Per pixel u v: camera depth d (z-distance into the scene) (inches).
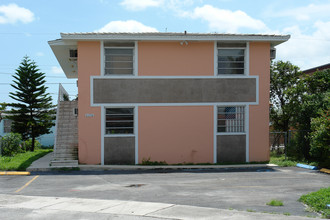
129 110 717.3
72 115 796.0
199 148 724.0
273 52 767.7
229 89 733.3
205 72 728.3
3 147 832.3
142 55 714.8
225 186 470.3
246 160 734.5
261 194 410.3
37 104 1196.5
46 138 1502.2
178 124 721.0
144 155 711.1
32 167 640.4
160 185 479.2
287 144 792.3
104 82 704.4
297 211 325.1
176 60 722.8
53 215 314.2
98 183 499.8
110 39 693.9
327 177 557.6
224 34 718.5
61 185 483.2
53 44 717.9
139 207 339.6
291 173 607.5
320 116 722.8
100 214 315.3
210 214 308.8
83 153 694.5
